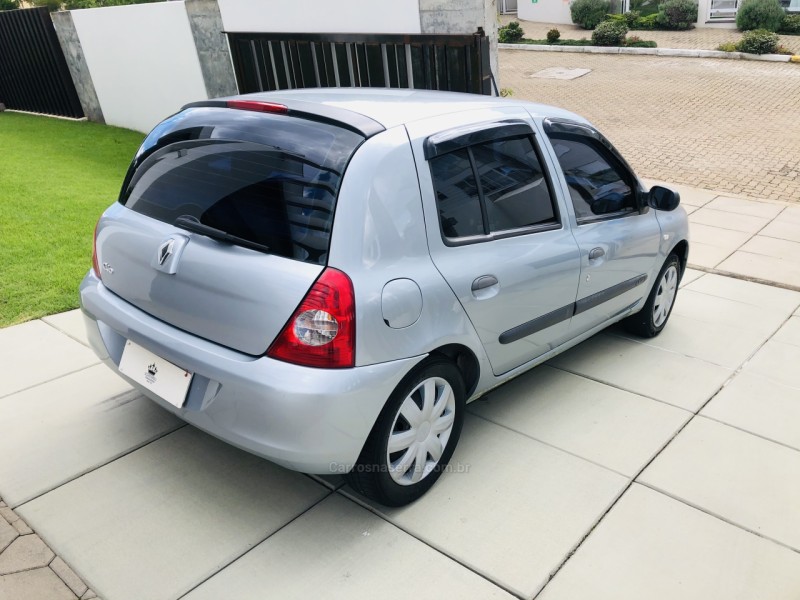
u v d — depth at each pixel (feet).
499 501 10.22
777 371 14.55
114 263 10.34
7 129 39.14
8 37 44.21
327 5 25.61
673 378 14.12
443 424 10.16
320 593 8.47
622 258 13.28
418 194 9.32
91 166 30.91
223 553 9.05
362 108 9.85
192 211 9.55
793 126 41.96
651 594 8.66
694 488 10.69
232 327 8.66
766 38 61.16
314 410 8.20
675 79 55.98
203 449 11.21
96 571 8.71
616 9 81.30
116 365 10.23
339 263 8.38
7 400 12.55
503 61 67.56
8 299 16.65
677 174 33.24
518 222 11.00
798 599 8.66
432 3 22.36
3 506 9.80
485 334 10.39
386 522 9.71
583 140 12.79
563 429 12.14
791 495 10.61
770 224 25.16
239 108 10.10
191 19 32.01
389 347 8.73
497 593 8.57
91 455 11.00
